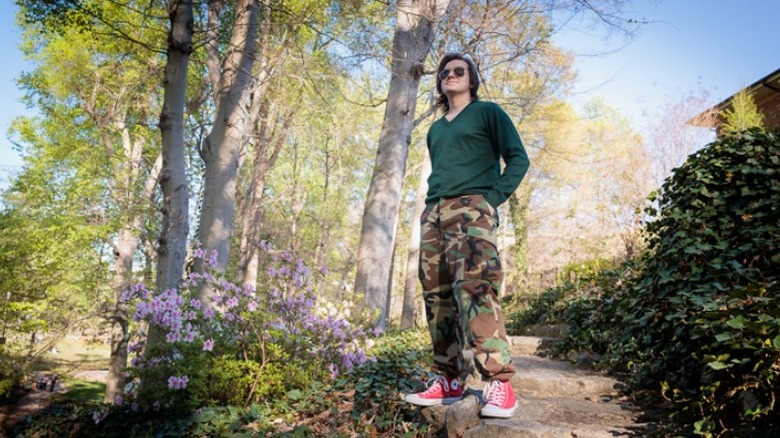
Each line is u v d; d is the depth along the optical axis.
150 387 4.66
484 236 2.49
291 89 11.16
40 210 14.12
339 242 30.66
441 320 2.77
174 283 6.94
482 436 2.71
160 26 11.64
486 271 2.47
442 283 2.72
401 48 9.23
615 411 3.27
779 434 2.39
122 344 13.84
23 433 6.76
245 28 8.43
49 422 6.55
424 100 15.34
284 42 9.62
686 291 3.77
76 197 14.16
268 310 4.97
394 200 9.16
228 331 4.82
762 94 14.20
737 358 2.71
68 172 16.12
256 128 16.77
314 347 4.91
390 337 7.58
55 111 16.19
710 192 4.09
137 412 4.89
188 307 4.96
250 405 4.38
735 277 3.67
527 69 11.12
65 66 15.08
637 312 4.24
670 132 14.48
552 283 14.56
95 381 19.30
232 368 4.43
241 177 20.27
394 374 4.30
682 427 2.78
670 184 4.55
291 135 17.84
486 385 2.74
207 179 8.15
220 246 7.96
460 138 2.62
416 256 15.01
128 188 14.10
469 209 2.53
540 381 4.05
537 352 6.11
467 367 3.96
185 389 4.52
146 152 18.22
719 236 3.94
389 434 3.50
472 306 2.50
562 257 18.73
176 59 7.02
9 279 12.18
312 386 4.55
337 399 4.32
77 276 15.02
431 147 2.86
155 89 15.08
